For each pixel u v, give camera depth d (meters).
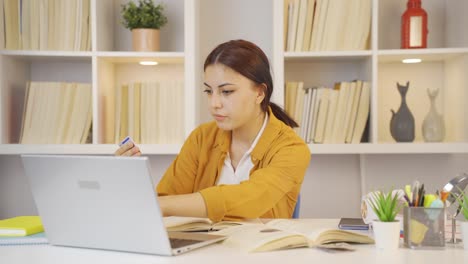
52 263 1.14
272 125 1.93
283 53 2.74
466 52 2.68
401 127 2.78
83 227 1.27
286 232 1.35
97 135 2.77
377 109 2.73
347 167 3.06
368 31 2.78
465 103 2.72
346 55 2.74
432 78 3.03
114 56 2.77
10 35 2.78
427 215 1.28
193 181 2.09
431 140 2.78
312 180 3.06
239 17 3.04
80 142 2.82
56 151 2.74
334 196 3.06
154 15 2.84
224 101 1.77
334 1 2.78
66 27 2.80
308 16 2.80
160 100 2.83
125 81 3.08
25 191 3.08
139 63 3.05
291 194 1.96
